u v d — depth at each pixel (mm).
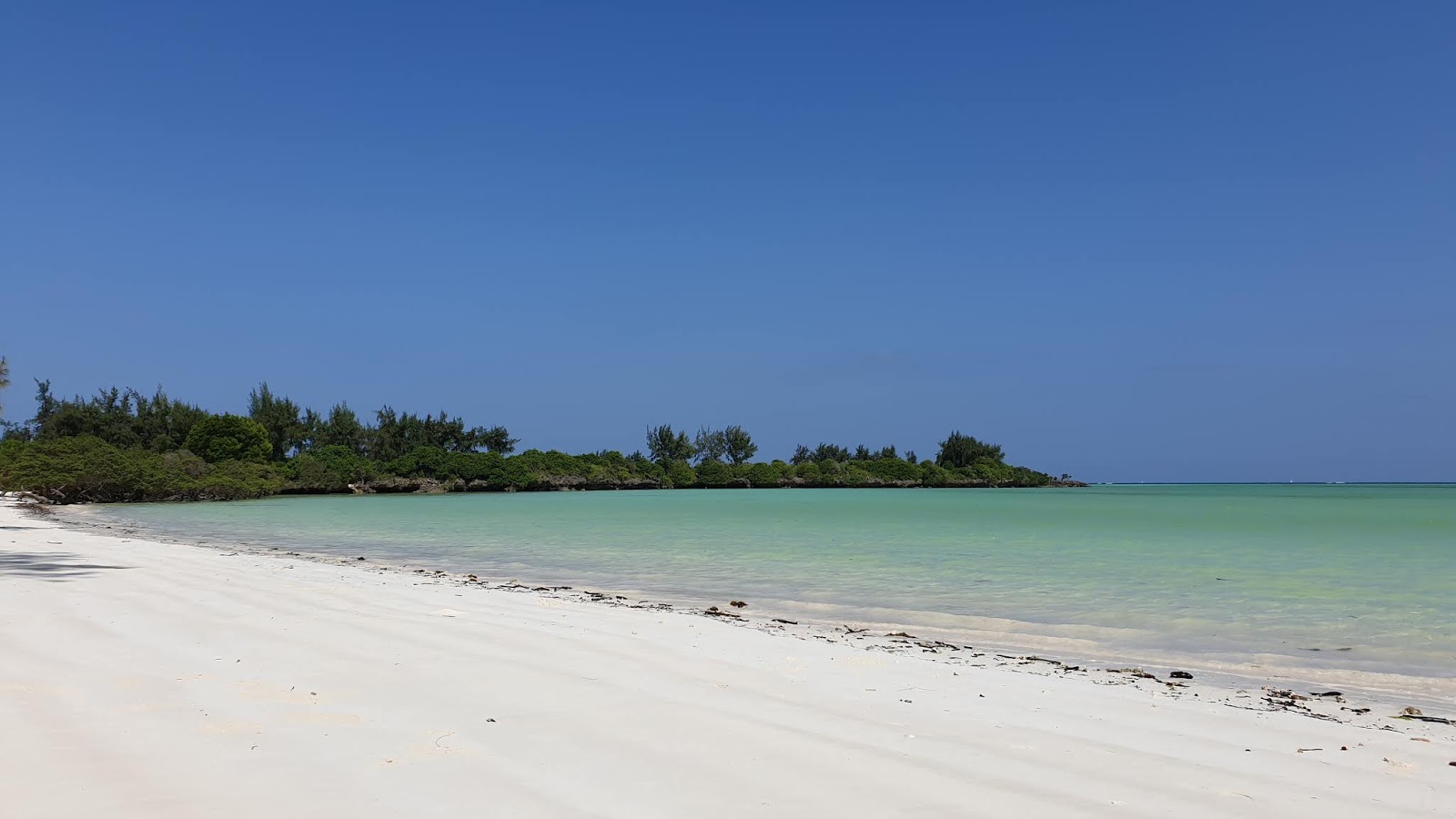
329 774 5484
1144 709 8211
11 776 5285
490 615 12719
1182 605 16609
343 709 7043
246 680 7926
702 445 149375
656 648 10344
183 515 52219
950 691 8664
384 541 33219
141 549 24031
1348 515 57812
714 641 11188
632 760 5969
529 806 5039
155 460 74438
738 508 68438
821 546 30938
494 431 122062
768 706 7617
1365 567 23688
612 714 7141
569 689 7977
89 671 8078
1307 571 22750
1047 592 18625
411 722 6734
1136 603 16812
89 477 66250
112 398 104125
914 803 5285
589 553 27906
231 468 85625
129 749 5867
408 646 9805
